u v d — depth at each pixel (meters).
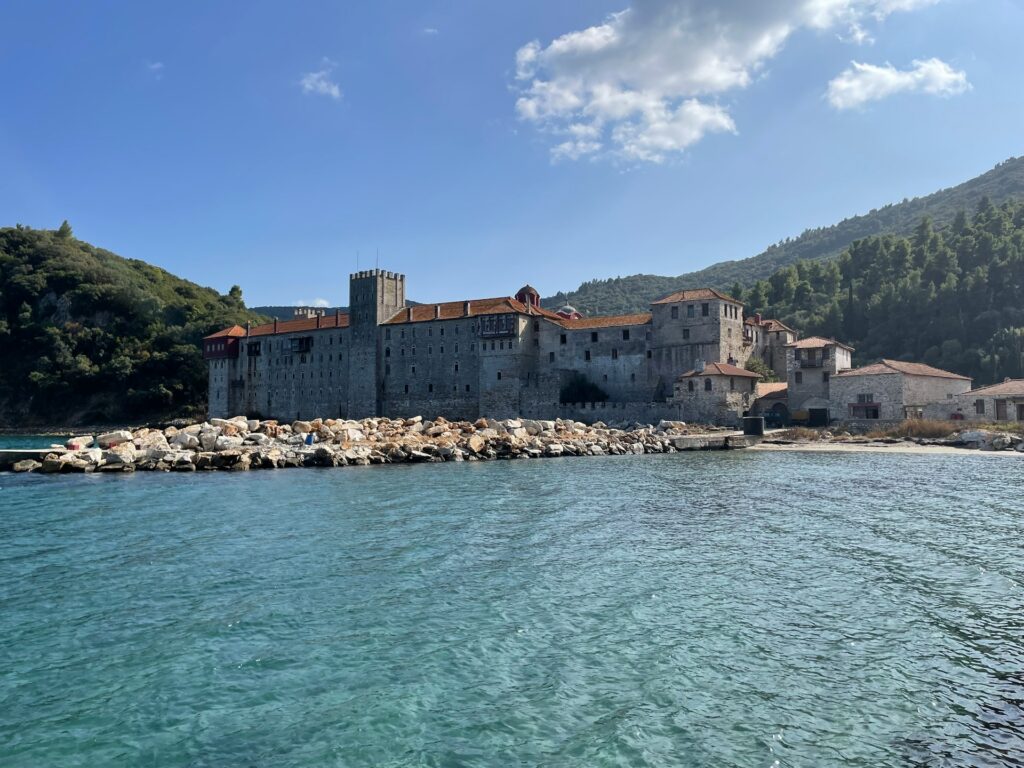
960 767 12.23
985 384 124.12
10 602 21.80
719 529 32.38
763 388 107.56
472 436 78.62
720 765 12.45
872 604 20.75
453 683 15.82
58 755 13.12
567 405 113.19
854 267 187.88
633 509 38.41
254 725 14.14
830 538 30.03
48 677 16.38
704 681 15.70
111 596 22.36
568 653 17.38
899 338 144.00
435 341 130.00
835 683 15.52
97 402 177.75
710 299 110.00
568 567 25.50
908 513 36.12
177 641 18.47
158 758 13.01
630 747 13.07
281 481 53.56
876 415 92.00
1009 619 19.39
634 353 116.50
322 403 142.88
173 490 48.28
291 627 19.42
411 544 29.56
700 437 84.19
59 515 37.62
